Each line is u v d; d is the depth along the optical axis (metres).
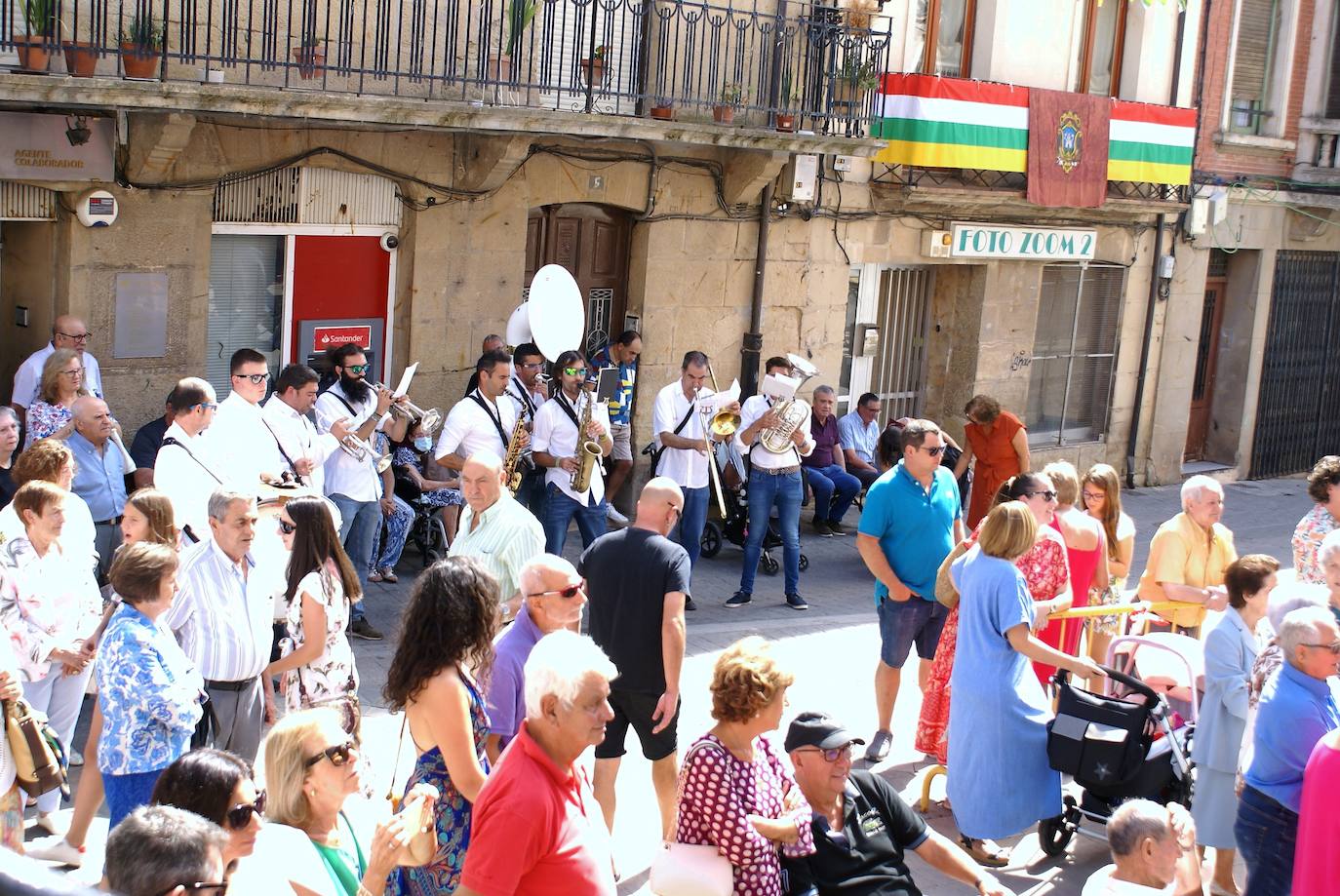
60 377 8.13
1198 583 8.04
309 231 11.09
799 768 5.02
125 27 9.59
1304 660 5.71
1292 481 20.19
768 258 13.91
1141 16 16.97
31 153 9.22
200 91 9.02
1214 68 17.86
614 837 6.71
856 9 13.55
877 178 14.55
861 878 4.98
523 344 10.81
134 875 3.20
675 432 11.12
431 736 4.69
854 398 15.73
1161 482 18.75
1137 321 17.94
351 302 11.46
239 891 3.86
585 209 12.94
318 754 4.23
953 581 6.84
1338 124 18.81
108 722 5.20
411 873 4.69
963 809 6.65
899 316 16.06
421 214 11.55
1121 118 15.76
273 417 8.34
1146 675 7.43
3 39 8.58
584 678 3.99
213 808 3.95
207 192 10.27
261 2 10.34
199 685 5.42
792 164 13.66
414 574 10.65
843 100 13.56
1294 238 19.47
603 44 11.78
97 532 7.89
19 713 5.14
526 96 11.96
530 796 3.97
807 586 11.98
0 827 5.13
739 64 13.15
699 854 4.66
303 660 5.76
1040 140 14.90
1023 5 15.70
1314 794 5.18
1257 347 19.47
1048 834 6.79
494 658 5.22
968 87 14.16
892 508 7.75
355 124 10.62
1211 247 18.45
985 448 11.72
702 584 11.71
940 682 7.36
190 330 10.41
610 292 13.27
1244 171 18.58
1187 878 5.05
